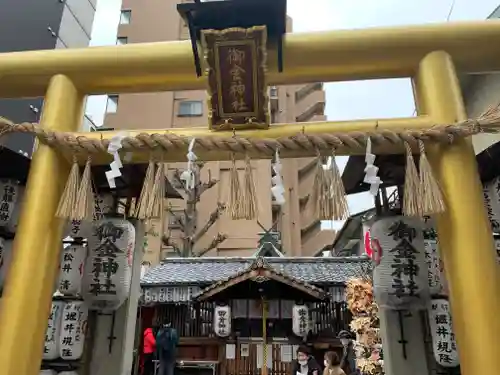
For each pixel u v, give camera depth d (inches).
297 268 489.4
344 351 356.5
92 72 118.5
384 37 111.7
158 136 105.6
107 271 147.6
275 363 396.8
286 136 106.7
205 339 403.2
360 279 307.6
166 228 701.9
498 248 116.9
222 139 104.5
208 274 465.7
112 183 102.0
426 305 130.9
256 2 101.6
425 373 138.8
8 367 91.8
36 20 285.6
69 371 149.7
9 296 97.4
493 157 114.9
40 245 102.3
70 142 106.7
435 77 108.3
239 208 101.3
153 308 416.5
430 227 136.2
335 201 98.3
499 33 110.8
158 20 845.8
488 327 85.7
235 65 106.3
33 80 120.3
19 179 137.2
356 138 101.2
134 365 308.3
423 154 96.9
